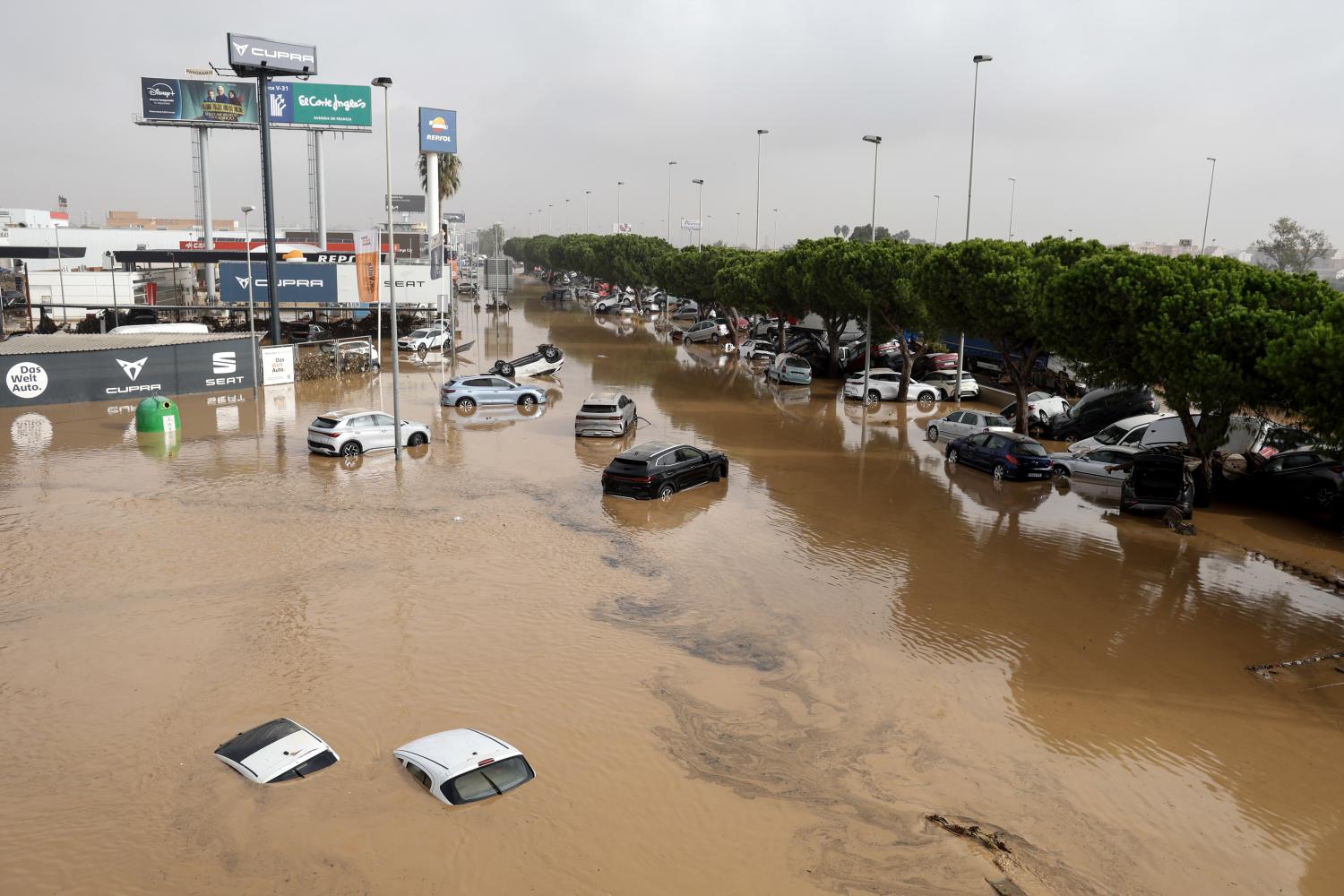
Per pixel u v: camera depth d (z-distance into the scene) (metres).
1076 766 12.31
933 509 25.25
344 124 76.00
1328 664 15.56
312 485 25.94
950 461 31.62
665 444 26.84
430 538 21.31
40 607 16.77
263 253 68.12
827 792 11.54
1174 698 14.29
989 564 20.59
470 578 18.84
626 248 94.94
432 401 42.06
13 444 30.39
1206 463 25.61
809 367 48.94
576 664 15.02
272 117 74.75
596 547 21.12
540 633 16.22
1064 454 29.77
